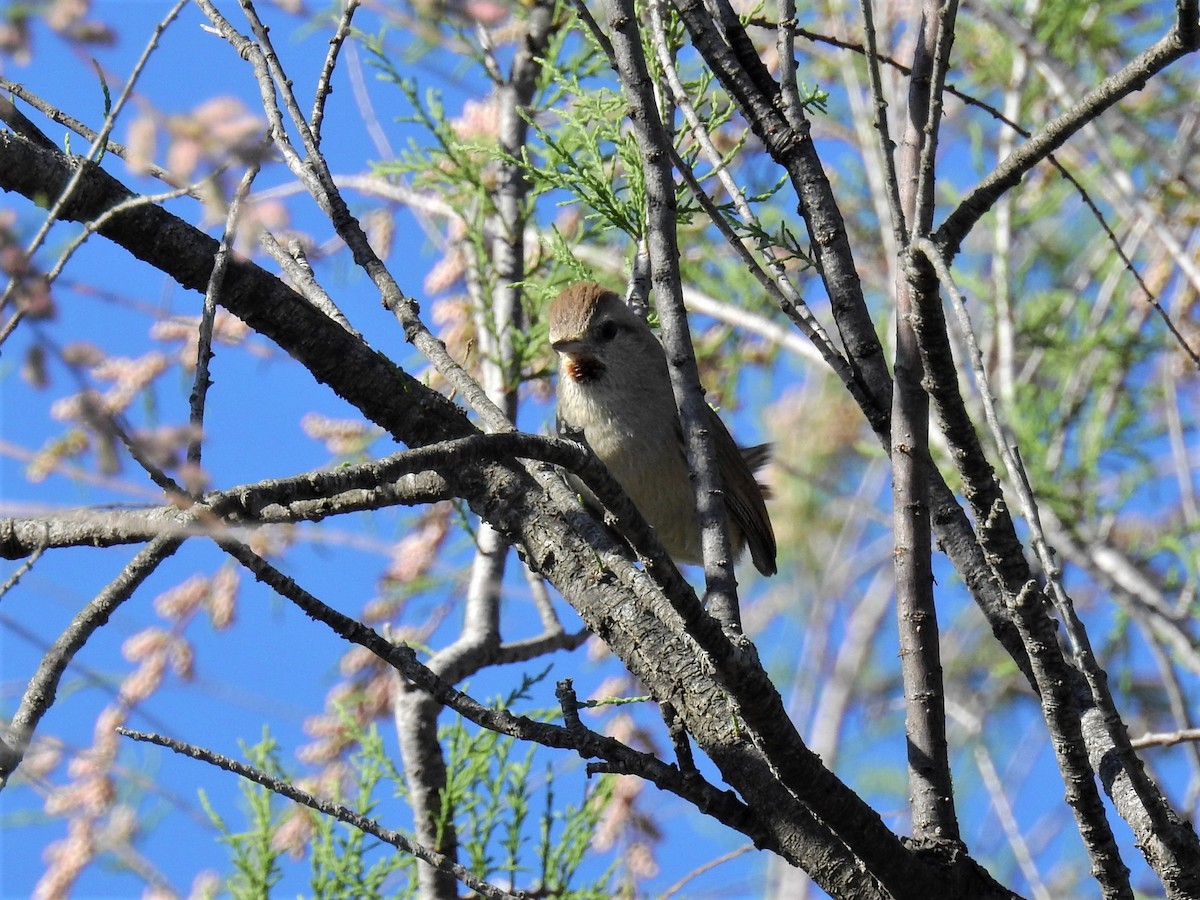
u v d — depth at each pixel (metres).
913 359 4.97
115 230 4.40
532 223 9.51
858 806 4.11
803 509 13.73
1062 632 6.16
